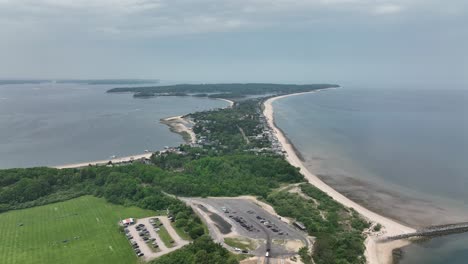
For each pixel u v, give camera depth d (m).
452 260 141.62
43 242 148.25
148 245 143.38
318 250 134.88
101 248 142.62
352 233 159.38
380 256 144.38
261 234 151.38
